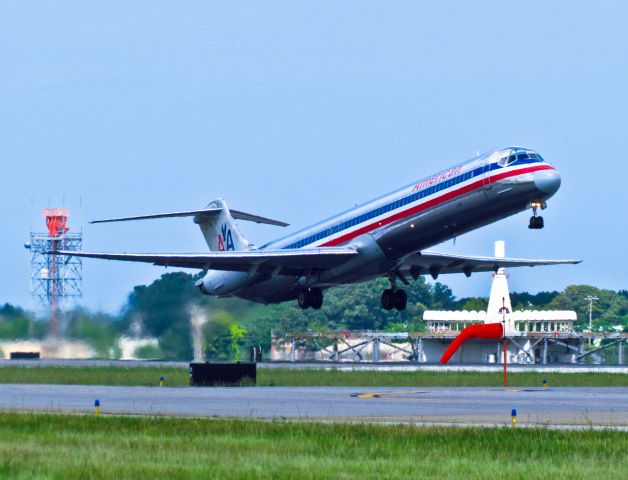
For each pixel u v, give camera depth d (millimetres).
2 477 73562
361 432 100312
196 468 78312
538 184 175500
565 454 87375
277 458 84125
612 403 142500
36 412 123688
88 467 78438
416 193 192125
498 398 152250
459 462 82188
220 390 172000
